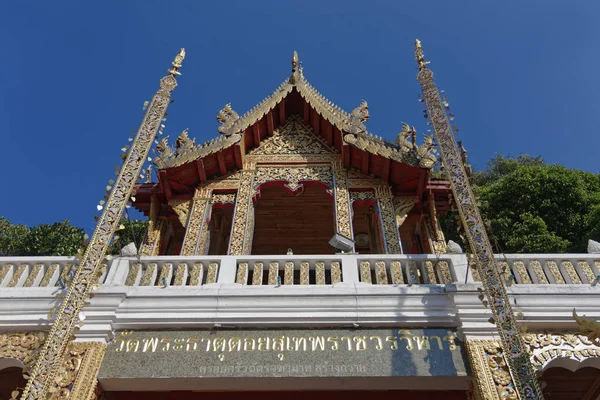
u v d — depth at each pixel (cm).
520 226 2127
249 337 853
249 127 1399
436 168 1527
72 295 776
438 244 1266
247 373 805
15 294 891
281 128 1500
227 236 1509
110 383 812
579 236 2120
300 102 1508
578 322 793
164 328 870
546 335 847
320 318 861
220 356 829
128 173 941
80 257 834
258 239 1692
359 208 1485
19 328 870
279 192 1500
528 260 955
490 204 2338
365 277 960
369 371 804
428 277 948
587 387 1041
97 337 842
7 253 2219
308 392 887
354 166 1380
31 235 2256
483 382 777
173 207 1321
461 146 1016
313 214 1591
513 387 768
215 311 875
